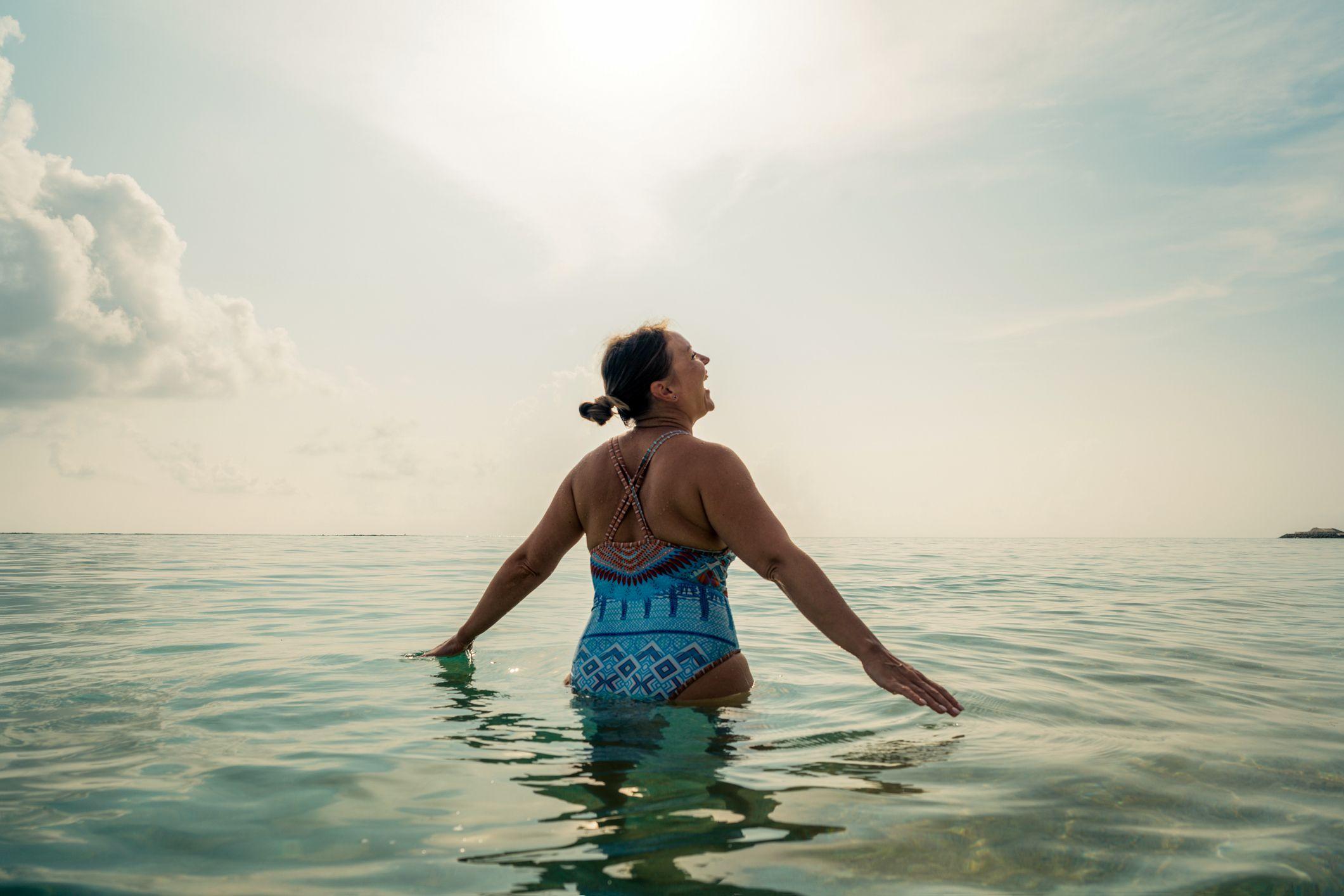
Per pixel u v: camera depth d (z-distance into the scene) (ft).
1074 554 64.03
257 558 41.45
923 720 6.82
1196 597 22.16
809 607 6.78
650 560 7.50
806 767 5.40
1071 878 3.77
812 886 3.59
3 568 29.09
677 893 3.47
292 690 7.81
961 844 4.12
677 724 6.55
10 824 4.25
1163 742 6.26
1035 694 8.09
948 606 19.08
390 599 18.69
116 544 67.26
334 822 4.31
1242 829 4.44
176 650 10.30
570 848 3.97
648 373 8.05
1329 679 9.34
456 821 4.33
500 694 7.68
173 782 4.95
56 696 7.45
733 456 7.34
